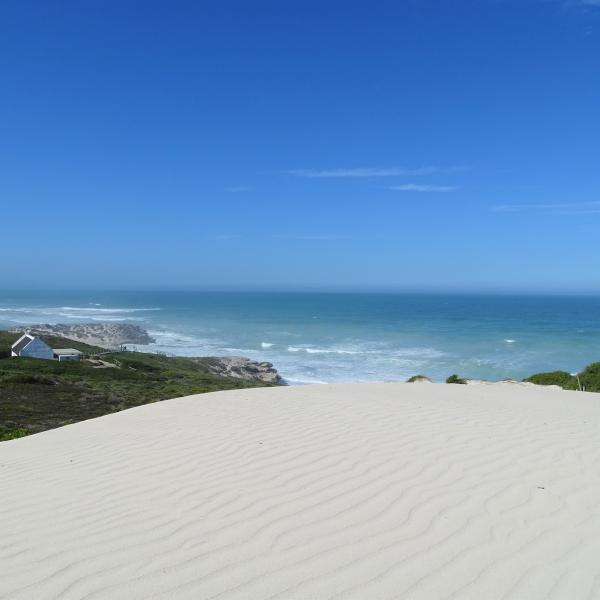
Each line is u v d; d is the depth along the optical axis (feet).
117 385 116.98
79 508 17.04
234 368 170.81
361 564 12.51
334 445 22.90
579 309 512.22
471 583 11.60
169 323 368.89
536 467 19.45
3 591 11.75
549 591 11.23
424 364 170.19
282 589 11.51
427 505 15.96
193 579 12.04
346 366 172.86
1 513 16.93
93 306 608.60
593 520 14.67
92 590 11.69
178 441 25.41
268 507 16.26
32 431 64.08
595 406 36.35
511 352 192.24
